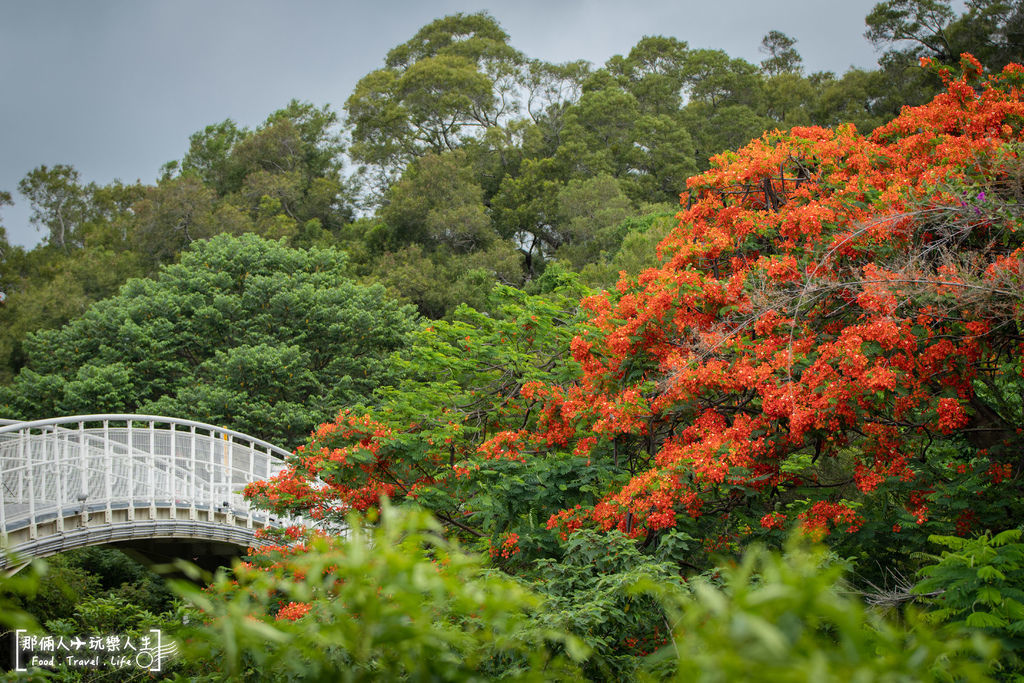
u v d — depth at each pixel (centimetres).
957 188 970
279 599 793
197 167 6744
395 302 3133
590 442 1077
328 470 1107
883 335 865
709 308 1027
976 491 869
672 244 1188
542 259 5788
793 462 1092
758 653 195
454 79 6347
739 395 1002
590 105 6091
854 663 201
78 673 1103
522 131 6247
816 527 861
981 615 590
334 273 3350
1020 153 980
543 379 1238
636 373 1048
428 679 284
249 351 2678
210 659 408
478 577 646
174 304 2991
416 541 292
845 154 1174
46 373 3028
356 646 274
